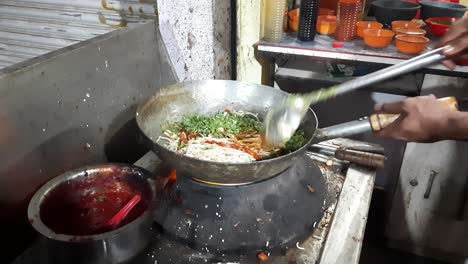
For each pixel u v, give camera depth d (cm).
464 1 234
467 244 226
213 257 95
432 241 235
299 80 225
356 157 131
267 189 103
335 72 225
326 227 106
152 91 153
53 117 107
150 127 121
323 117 233
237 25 176
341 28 209
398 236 243
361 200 114
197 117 135
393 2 238
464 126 92
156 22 149
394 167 231
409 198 227
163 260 94
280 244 98
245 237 96
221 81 136
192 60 166
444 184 215
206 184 101
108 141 133
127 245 88
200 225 98
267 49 205
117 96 133
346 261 93
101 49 122
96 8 191
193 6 153
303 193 110
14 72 93
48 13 204
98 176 101
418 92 205
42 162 106
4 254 100
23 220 103
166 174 126
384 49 199
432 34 217
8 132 94
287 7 232
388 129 101
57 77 107
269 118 120
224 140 128
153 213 90
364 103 220
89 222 95
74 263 84
